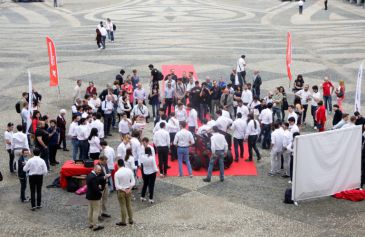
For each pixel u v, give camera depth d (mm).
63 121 20547
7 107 26688
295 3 72625
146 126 23828
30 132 20719
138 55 39125
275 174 18344
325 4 65188
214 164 18656
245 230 14234
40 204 15688
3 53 40250
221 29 51000
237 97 22375
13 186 17422
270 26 52938
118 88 24438
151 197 15977
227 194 16656
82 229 14344
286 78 32312
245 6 69812
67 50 41281
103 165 14586
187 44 43406
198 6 69562
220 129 19641
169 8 67062
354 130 16578
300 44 43531
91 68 35125
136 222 14758
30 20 57969
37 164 15227
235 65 35812
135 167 15992
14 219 14969
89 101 22609
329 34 47906
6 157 20062
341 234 14000
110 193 16797
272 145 17953
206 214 15234
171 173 18547
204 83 24688
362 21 55406
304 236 13883
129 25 53406
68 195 16641
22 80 32156
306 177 15914
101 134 19609
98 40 41375
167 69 34562
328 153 16172
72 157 20078
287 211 15453
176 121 19719
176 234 14039
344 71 34000
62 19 58344
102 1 75812
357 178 16953
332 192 16562
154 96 24875
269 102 22453
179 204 15922
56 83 26875
